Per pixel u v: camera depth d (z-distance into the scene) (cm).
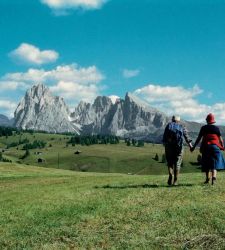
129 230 1330
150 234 1272
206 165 1989
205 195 1727
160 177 2697
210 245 1144
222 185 1969
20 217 1600
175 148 2045
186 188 1914
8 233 1398
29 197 2050
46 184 2659
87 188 2223
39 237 1324
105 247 1198
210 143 1967
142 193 1867
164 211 1503
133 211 1537
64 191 2161
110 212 1545
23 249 1219
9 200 2012
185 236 1235
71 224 1438
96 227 1390
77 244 1238
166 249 1146
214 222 1328
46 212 1634
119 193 1922
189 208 1507
